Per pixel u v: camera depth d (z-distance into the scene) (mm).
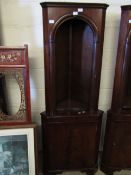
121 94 1486
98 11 1276
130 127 1559
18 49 1260
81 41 1512
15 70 1302
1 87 1577
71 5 1237
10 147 1412
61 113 1501
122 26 1351
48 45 1311
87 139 1569
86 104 1586
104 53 1712
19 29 1585
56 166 1626
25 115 1396
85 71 1547
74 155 1609
